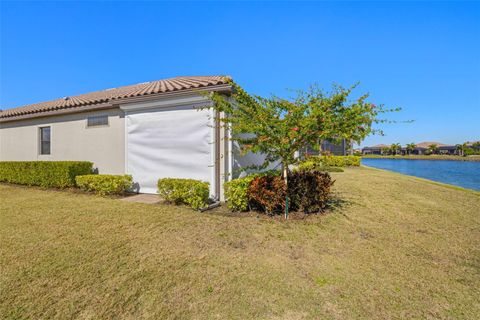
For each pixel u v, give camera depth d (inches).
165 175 333.1
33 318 104.0
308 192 255.4
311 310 112.6
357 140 219.9
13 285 125.6
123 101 346.0
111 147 389.1
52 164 389.1
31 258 153.4
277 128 220.4
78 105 402.6
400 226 232.4
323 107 215.8
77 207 270.2
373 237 204.2
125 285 128.0
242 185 258.2
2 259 151.6
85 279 132.3
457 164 1764.3
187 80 449.7
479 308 116.7
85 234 192.7
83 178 355.6
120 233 195.8
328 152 241.1
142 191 349.1
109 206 274.4
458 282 139.2
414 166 1539.1
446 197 371.2
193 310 111.3
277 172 291.9
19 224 214.8
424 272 149.4
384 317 109.3
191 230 206.4
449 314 112.1
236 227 215.9
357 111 208.8
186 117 319.3
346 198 339.6
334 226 226.1
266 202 244.7
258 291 126.2
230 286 129.9
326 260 162.4
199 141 312.0
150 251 166.7
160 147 336.5
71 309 109.8
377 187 434.0
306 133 216.7
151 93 325.7
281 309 112.9
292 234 204.7
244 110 239.9
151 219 229.9
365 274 145.3
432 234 213.5
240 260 159.0
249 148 234.1
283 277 140.0
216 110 283.6
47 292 121.0
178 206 277.1
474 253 177.3
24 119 486.6
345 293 126.1
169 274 139.6
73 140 427.5
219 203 293.4
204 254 165.6
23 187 408.2
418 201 335.9
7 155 519.8
